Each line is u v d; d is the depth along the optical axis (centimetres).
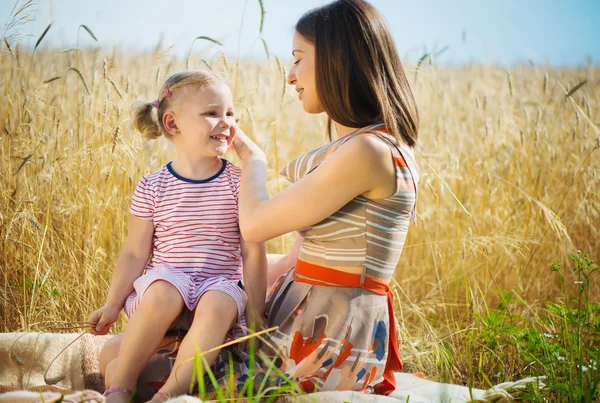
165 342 190
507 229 367
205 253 201
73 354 221
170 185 210
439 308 351
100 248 294
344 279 179
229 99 215
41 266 293
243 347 187
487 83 571
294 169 196
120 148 301
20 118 315
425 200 415
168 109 213
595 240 378
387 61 189
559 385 186
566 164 411
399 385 217
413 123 191
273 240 375
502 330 253
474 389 202
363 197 179
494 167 420
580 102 442
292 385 161
